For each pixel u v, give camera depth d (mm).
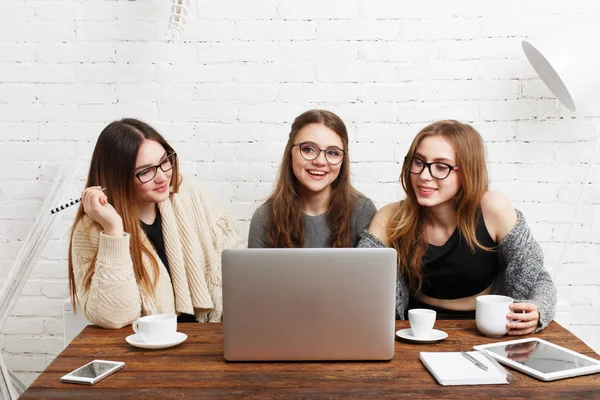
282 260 1396
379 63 2674
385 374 1345
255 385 1283
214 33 2668
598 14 2633
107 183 1978
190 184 2346
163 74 2684
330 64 2676
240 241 2400
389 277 1401
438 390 1253
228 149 2713
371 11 2654
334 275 1399
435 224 1992
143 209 2145
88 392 1245
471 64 2666
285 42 2670
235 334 1410
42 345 2756
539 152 2684
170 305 2080
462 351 1481
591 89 2334
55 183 2287
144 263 2014
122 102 2695
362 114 2695
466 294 2025
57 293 2738
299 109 2697
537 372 1317
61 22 2662
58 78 2680
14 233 2715
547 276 1863
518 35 2646
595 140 2660
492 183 2707
